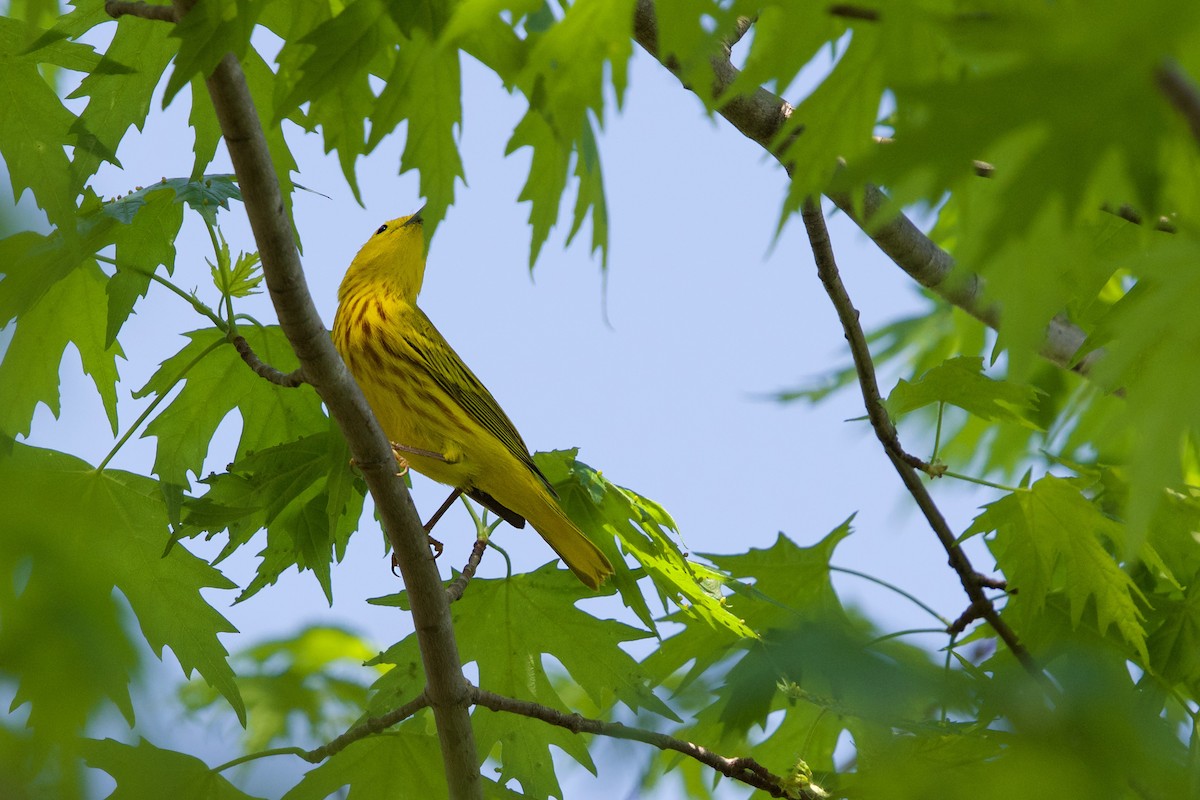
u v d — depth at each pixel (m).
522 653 10.55
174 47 8.63
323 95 6.89
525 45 6.60
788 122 5.92
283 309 7.62
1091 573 10.10
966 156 3.77
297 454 9.70
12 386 9.48
